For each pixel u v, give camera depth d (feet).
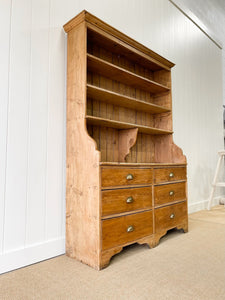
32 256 5.54
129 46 7.30
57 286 4.43
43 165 5.96
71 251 5.89
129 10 9.05
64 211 6.28
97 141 7.06
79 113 5.98
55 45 6.42
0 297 4.06
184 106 11.59
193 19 12.73
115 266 5.32
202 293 4.19
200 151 12.54
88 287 4.39
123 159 7.53
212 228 8.56
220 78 15.24
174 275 4.87
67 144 6.32
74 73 6.23
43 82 6.11
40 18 6.15
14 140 5.48
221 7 15.88
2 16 5.45
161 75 8.95
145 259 5.72
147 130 7.88
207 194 12.86
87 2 7.44
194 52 12.74
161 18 10.61
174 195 7.61
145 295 4.12
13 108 5.50
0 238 5.11
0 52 5.36
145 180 6.54
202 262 5.53
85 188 5.64
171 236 7.61
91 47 7.06
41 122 6.00
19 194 5.48
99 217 5.25
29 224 5.60
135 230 6.09
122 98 7.01
